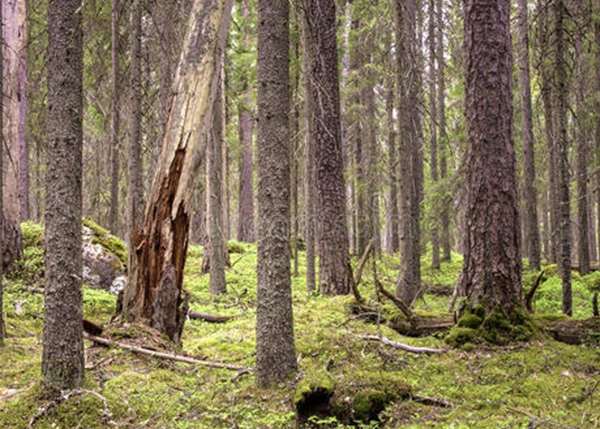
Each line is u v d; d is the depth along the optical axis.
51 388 5.22
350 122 20.16
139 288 7.73
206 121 7.81
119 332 7.25
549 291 13.27
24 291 10.57
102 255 12.31
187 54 7.64
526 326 7.06
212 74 7.75
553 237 17.28
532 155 16.12
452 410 5.30
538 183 17.91
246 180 26.22
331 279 11.11
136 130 8.73
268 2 5.75
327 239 11.18
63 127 5.03
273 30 5.74
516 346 6.77
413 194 11.73
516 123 17.20
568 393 5.48
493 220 7.21
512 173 7.27
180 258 7.84
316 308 9.23
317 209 11.41
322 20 11.09
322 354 6.79
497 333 6.96
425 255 24.36
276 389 5.69
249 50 14.95
